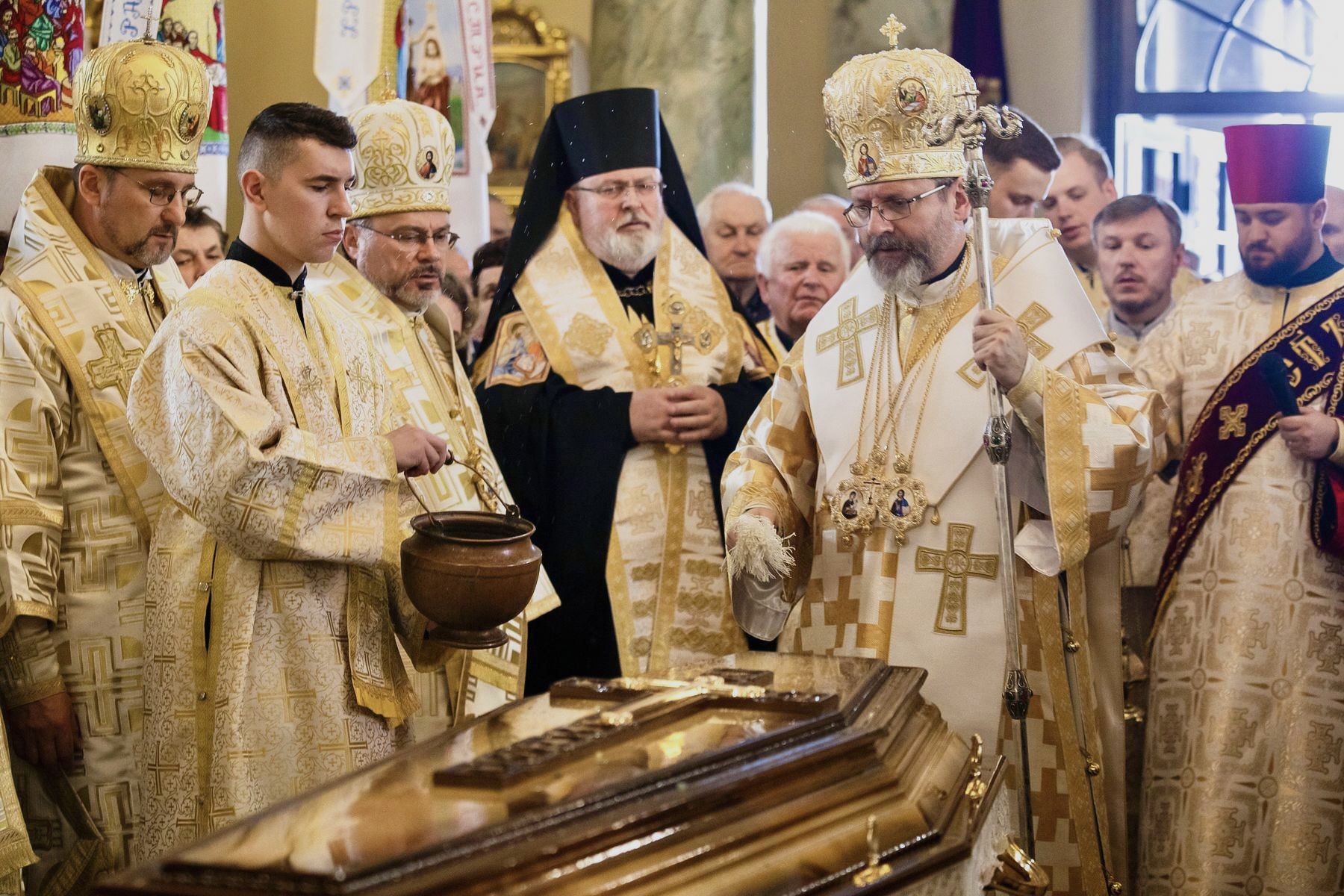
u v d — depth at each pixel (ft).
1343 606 14.08
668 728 7.31
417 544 10.25
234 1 24.13
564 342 15.46
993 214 17.21
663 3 22.76
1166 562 15.06
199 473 9.90
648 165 15.61
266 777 10.28
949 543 12.00
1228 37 25.48
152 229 11.52
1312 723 13.98
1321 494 14.02
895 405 12.30
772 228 18.15
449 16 20.08
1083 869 11.77
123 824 11.22
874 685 8.57
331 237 10.74
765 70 24.23
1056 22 25.26
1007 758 10.75
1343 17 25.23
